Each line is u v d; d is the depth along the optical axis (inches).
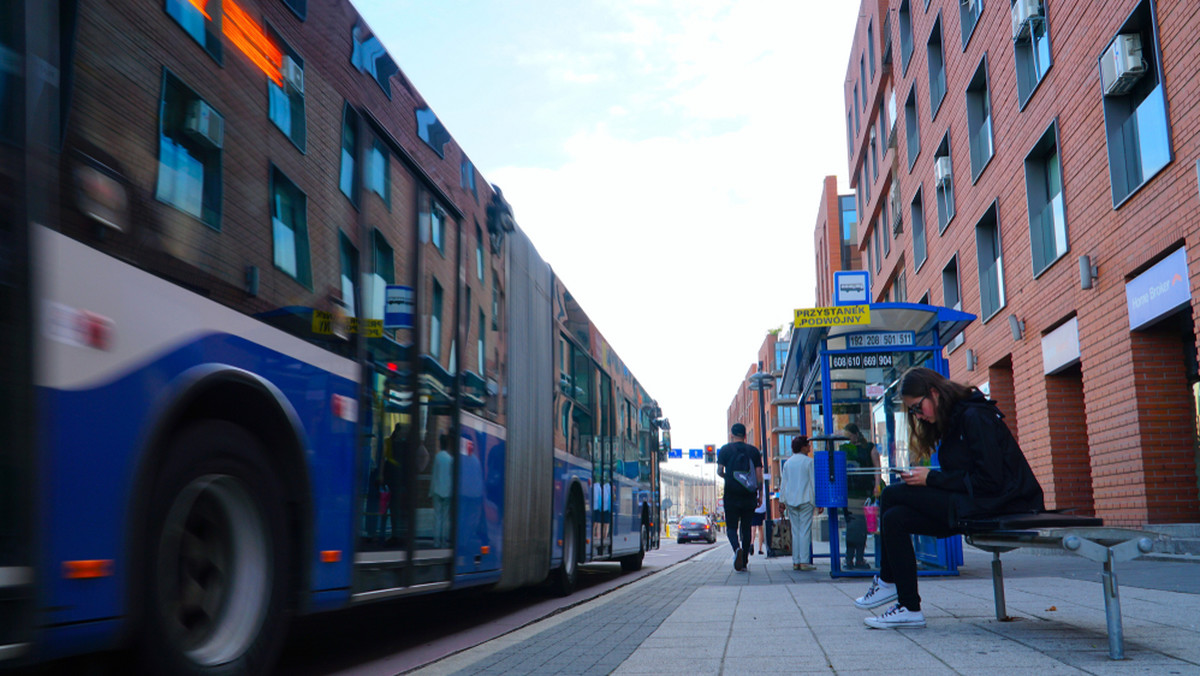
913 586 237.3
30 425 111.0
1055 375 690.2
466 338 288.0
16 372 109.6
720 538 2913.4
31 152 114.3
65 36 121.7
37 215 114.5
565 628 273.9
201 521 152.6
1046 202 701.3
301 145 183.9
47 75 118.1
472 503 286.7
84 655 133.2
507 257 342.0
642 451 705.0
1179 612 252.8
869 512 456.4
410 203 245.9
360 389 206.1
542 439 381.4
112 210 128.0
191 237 145.6
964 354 953.5
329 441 189.3
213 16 155.0
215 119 154.1
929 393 230.4
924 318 429.4
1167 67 482.6
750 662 193.5
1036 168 706.8
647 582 486.6
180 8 146.3
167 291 138.7
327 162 195.5
